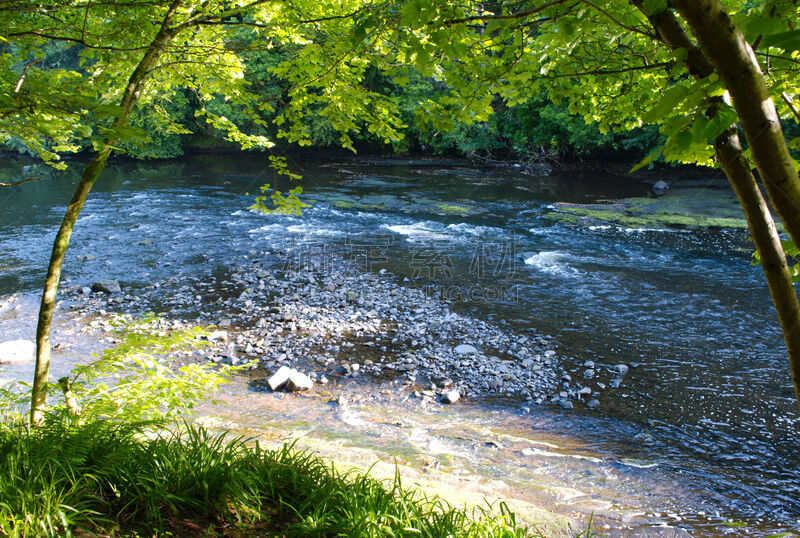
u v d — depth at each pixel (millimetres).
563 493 4805
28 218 16672
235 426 5840
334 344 8422
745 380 7340
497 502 4234
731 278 11711
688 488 5086
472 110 3578
